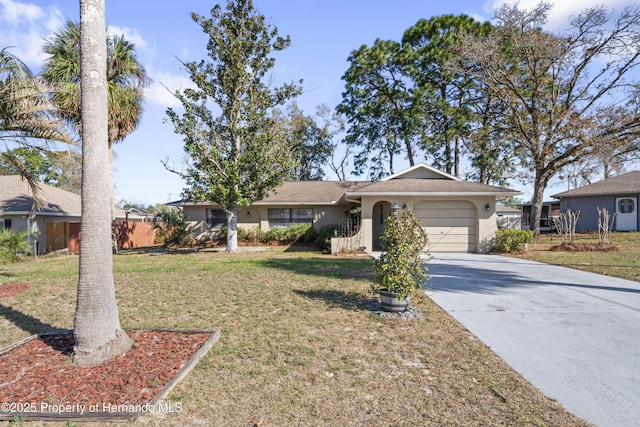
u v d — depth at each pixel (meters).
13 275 10.13
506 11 18.78
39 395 3.23
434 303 6.52
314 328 5.14
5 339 4.89
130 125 17.58
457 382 3.59
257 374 3.75
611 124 17.52
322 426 2.89
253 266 10.99
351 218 19.84
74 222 19.91
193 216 20.34
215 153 14.92
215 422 2.94
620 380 3.62
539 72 20.12
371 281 8.42
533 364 4.00
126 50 16.70
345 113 29.38
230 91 15.62
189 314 5.91
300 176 36.31
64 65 14.05
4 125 7.32
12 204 18.62
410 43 26.62
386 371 3.83
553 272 9.71
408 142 27.91
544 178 20.19
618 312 5.90
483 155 24.05
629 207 22.11
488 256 13.50
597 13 17.28
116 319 4.19
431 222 15.03
